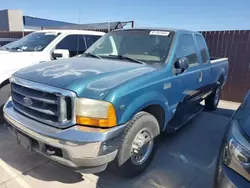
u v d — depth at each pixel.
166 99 3.26
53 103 2.40
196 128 5.01
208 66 4.85
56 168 3.18
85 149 2.28
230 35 7.57
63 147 2.31
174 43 3.59
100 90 2.38
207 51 4.95
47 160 3.35
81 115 2.32
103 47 4.00
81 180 2.96
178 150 3.93
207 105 6.23
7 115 2.93
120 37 3.97
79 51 5.98
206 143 4.25
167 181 3.04
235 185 1.83
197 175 3.21
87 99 2.31
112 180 2.99
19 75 2.84
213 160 3.65
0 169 3.09
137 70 2.99
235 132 2.10
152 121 3.02
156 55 3.46
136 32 3.96
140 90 2.71
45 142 2.42
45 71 2.79
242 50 7.40
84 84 2.42
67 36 5.77
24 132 2.62
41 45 5.38
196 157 3.72
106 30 11.25
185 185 2.98
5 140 3.88
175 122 3.89
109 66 3.04
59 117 2.37
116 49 3.82
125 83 2.57
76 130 2.31
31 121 2.62
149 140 3.10
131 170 2.93
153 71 3.05
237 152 1.91
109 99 2.34
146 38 3.78
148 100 2.84
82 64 3.11
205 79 4.74
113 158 2.49
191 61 4.12
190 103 4.31
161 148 3.97
